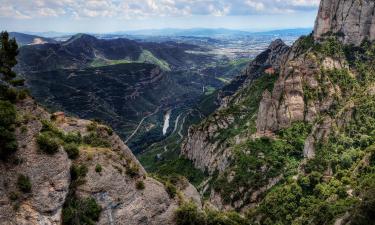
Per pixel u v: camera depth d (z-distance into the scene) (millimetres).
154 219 76812
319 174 117125
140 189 77500
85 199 68938
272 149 145875
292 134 148750
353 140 125000
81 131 84312
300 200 113812
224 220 87938
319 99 153250
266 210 117812
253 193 133000
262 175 136875
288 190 118250
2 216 59594
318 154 125812
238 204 133750
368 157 109938
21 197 62156
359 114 131875
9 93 72938
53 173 66062
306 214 106688
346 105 140250
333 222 93062
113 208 71625
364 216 81875
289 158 140750
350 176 110250
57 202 64812
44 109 82688
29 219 61406
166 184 83688
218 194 140375
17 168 63312
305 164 124688
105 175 72750
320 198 110250
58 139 72250
